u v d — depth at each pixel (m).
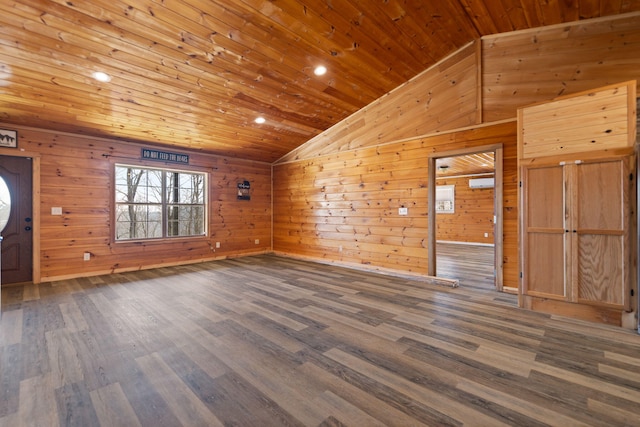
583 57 3.25
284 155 6.81
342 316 2.93
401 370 1.95
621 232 2.70
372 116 5.03
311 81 4.06
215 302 3.37
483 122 3.86
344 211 5.52
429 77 4.34
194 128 4.88
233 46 3.16
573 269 2.92
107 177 4.83
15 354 2.16
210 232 6.16
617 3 2.93
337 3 2.85
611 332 2.56
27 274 4.20
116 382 1.82
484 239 9.11
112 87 3.51
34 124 4.11
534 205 3.14
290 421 1.48
